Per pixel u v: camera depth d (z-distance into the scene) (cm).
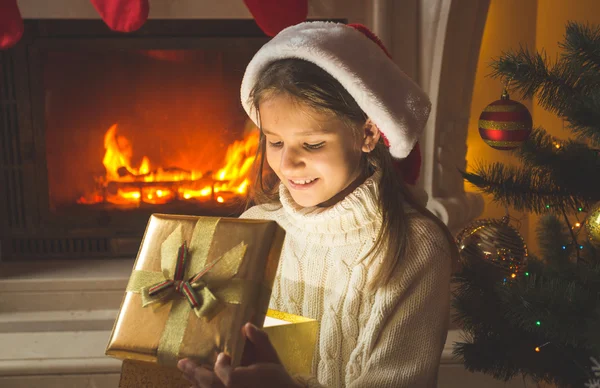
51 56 212
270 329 65
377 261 78
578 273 105
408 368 73
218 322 62
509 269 129
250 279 64
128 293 68
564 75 105
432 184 194
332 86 71
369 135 75
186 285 64
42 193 219
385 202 78
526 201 116
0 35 169
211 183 224
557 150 114
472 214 199
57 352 182
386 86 71
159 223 72
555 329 94
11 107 212
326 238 82
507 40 207
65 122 218
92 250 225
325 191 75
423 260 77
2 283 203
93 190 222
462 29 185
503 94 138
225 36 211
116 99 218
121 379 68
